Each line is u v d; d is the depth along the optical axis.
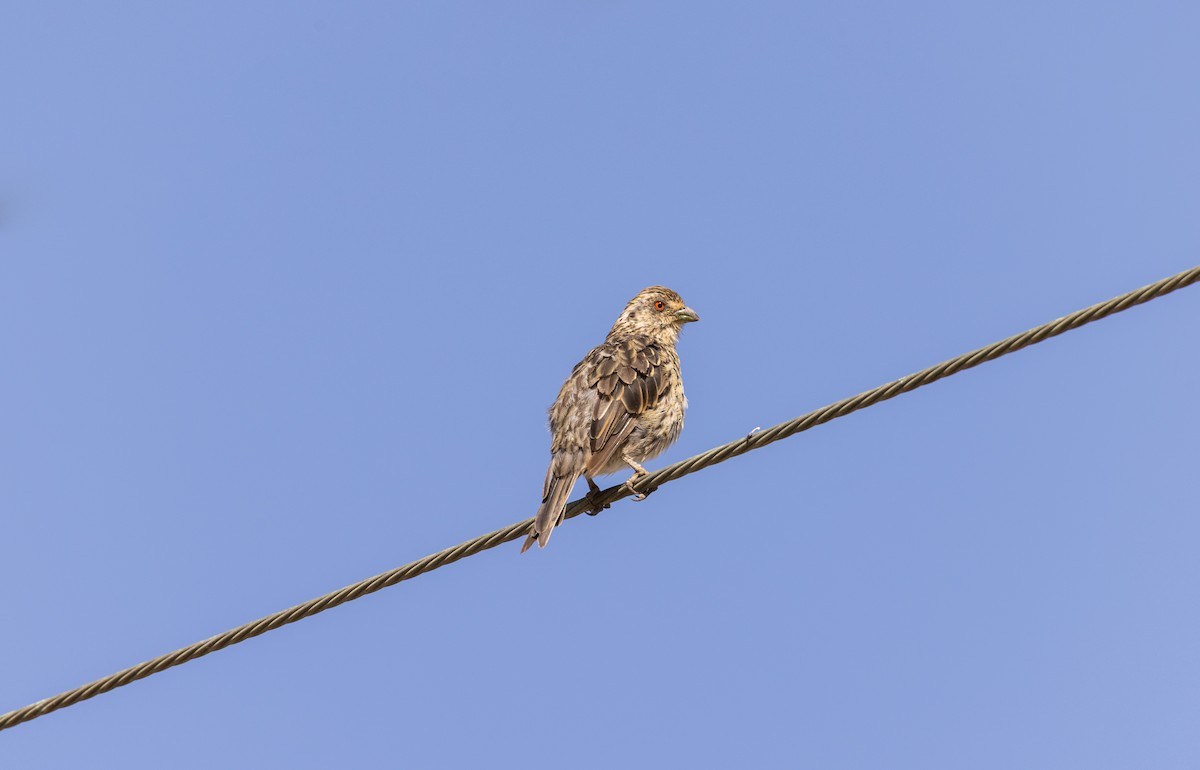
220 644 11.68
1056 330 10.58
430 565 12.09
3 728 11.85
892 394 11.22
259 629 11.72
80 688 11.80
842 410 11.45
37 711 11.83
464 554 12.32
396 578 11.98
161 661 11.73
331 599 11.83
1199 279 10.05
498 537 12.52
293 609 11.73
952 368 10.98
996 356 10.80
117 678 11.75
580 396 14.23
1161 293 10.17
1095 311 10.43
